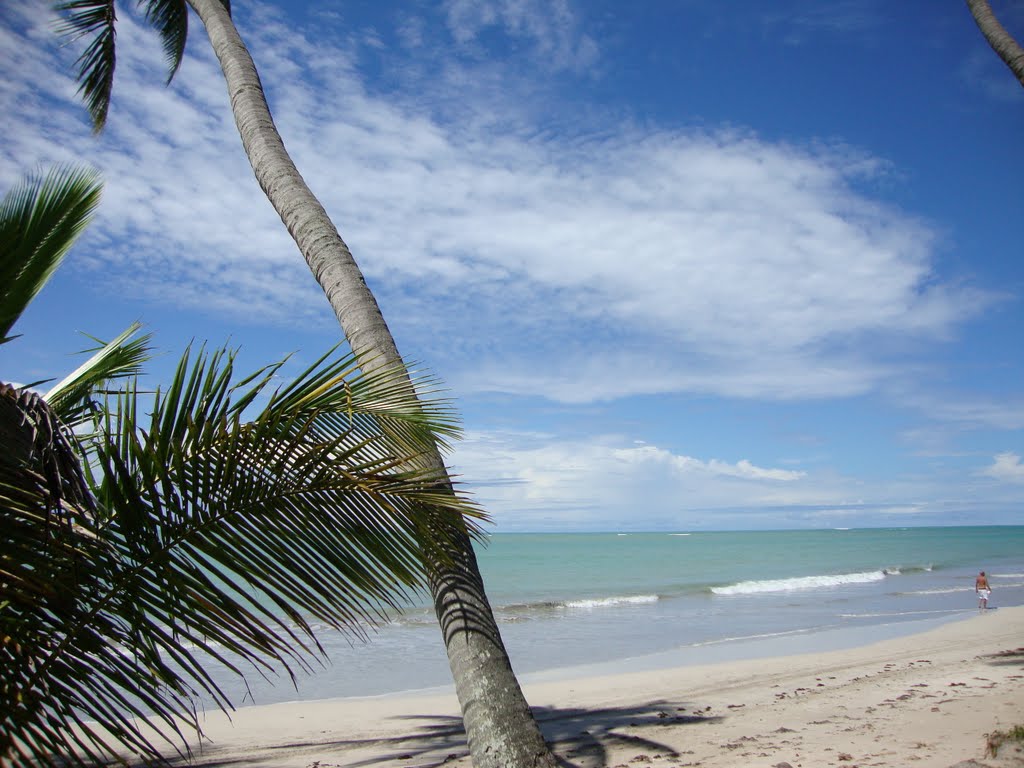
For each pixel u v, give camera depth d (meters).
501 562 59.41
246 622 2.46
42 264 3.47
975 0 7.10
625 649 16.67
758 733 7.71
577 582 39.06
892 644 15.24
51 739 2.21
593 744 7.82
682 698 10.41
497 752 3.14
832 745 6.80
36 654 2.28
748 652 15.46
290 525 2.65
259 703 11.66
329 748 8.54
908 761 5.89
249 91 5.61
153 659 2.37
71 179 3.58
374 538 2.82
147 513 2.48
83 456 2.44
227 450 2.55
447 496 2.97
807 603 26.34
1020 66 6.49
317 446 2.70
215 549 2.51
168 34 8.62
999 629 16.91
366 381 3.04
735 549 86.44
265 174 5.02
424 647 17.58
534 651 16.55
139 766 7.46
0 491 2.15
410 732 9.27
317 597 2.63
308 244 4.54
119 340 3.57
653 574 45.06
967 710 7.80
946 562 55.47
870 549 85.25
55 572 2.26
